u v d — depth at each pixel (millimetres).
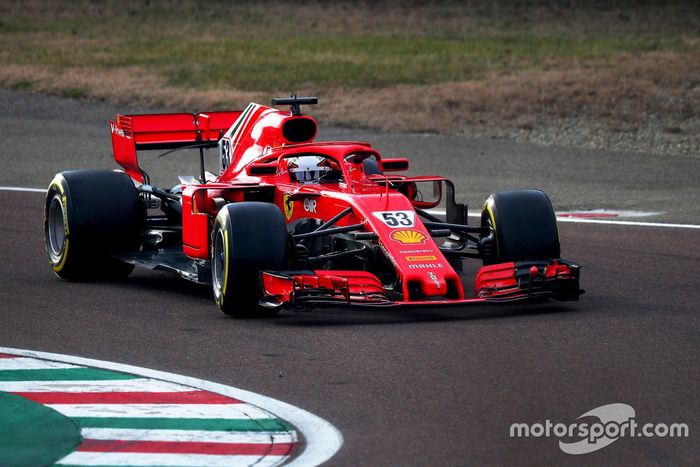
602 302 34219
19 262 41875
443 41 143125
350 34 152250
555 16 175875
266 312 32625
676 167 73250
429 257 31094
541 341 29078
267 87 106125
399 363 26953
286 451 20797
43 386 25031
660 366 26641
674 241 46031
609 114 92062
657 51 125750
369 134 85438
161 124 42375
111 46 135500
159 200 41094
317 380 25547
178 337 29891
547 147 81062
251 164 37156
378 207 32688
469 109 94812
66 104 98938
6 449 20812
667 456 20641
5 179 65188
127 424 22297
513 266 32406
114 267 39062
